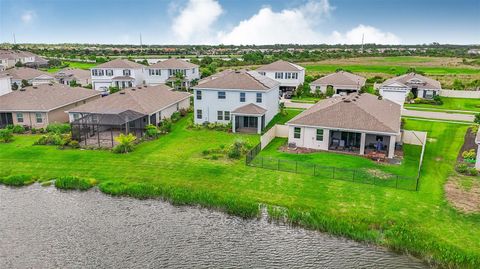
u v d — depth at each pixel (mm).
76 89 64062
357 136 41656
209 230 27141
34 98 53969
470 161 37938
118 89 79625
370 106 45125
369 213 27812
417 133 44125
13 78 88438
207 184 33500
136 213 29609
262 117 51312
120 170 37031
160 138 47438
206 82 54500
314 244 25281
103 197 32312
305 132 42375
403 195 30328
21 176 35562
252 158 39062
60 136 46438
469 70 121875
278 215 28172
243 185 33062
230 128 51219
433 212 27625
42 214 29516
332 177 34000
